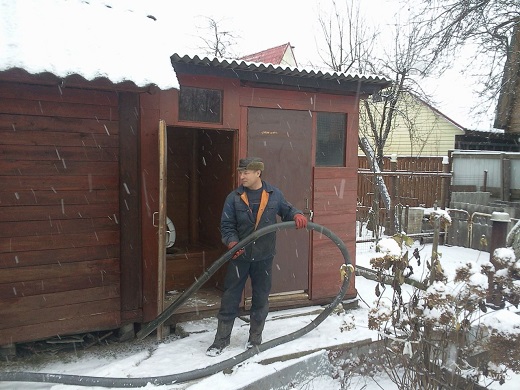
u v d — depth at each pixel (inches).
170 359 162.9
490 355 137.8
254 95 204.5
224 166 229.5
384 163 624.1
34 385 150.9
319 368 169.8
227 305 167.6
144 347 183.0
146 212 185.8
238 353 166.9
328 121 225.1
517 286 149.3
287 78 205.3
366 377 179.2
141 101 182.2
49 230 167.5
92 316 176.4
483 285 135.9
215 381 147.2
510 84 487.2
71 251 171.6
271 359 162.2
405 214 410.9
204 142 253.9
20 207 162.4
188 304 207.0
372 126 517.0
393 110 532.4
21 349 172.6
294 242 217.3
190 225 267.7
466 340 142.9
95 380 142.3
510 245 297.0
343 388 166.6
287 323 195.5
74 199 171.3
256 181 164.6
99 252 176.9
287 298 214.7
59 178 168.2
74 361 170.6
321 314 184.5
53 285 169.0
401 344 149.3
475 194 425.7
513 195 448.8
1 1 154.7
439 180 498.9
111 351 179.0
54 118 166.2
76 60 147.9
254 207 164.4
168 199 263.7
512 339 129.9
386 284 275.0
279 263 214.2
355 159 232.1
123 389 141.9
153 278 188.4
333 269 226.2
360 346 180.4
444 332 141.9
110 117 176.4
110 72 150.7
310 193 220.1
